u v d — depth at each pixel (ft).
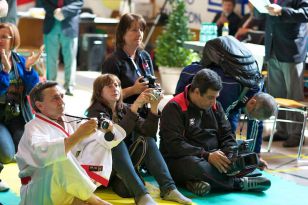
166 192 19.40
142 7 54.54
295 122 27.66
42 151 15.58
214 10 48.37
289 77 29.37
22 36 51.21
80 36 50.26
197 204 19.65
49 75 39.09
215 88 20.12
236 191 21.24
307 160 26.73
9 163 22.89
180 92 22.74
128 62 22.35
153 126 19.89
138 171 20.10
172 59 41.22
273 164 25.80
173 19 41.63
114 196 19.88
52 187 16.26
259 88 22.59
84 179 16.39
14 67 22.43
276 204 20.11
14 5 32.76
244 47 22.93
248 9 44.98
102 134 18.02
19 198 19.43
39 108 16.56
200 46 33.65
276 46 29.22
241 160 20.15
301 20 27.94
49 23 38.11
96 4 57.72
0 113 22.77
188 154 20.54
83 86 42.11
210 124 21.24
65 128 16.94
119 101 20.48
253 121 23.16
